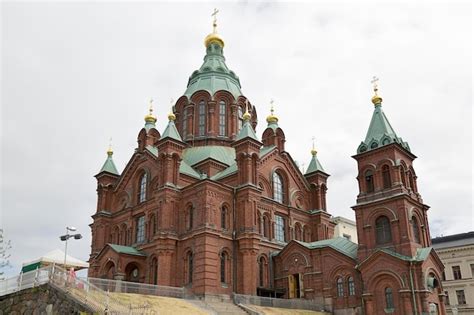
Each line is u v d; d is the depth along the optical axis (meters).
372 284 46.53
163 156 54.34
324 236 63.00
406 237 46.56
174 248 50.94
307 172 66.50
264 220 57.25
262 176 58.97
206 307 41.81
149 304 32.81
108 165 65.56
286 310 46.56
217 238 49.75
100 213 61.97
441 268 48.19
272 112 66.25
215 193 51.44
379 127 53.41
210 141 67.81
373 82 56.56
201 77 73.81
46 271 33.41
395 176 49.66
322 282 50.44
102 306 29.36
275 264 55.22
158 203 52.75
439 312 45.56
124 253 52.06
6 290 35.81
